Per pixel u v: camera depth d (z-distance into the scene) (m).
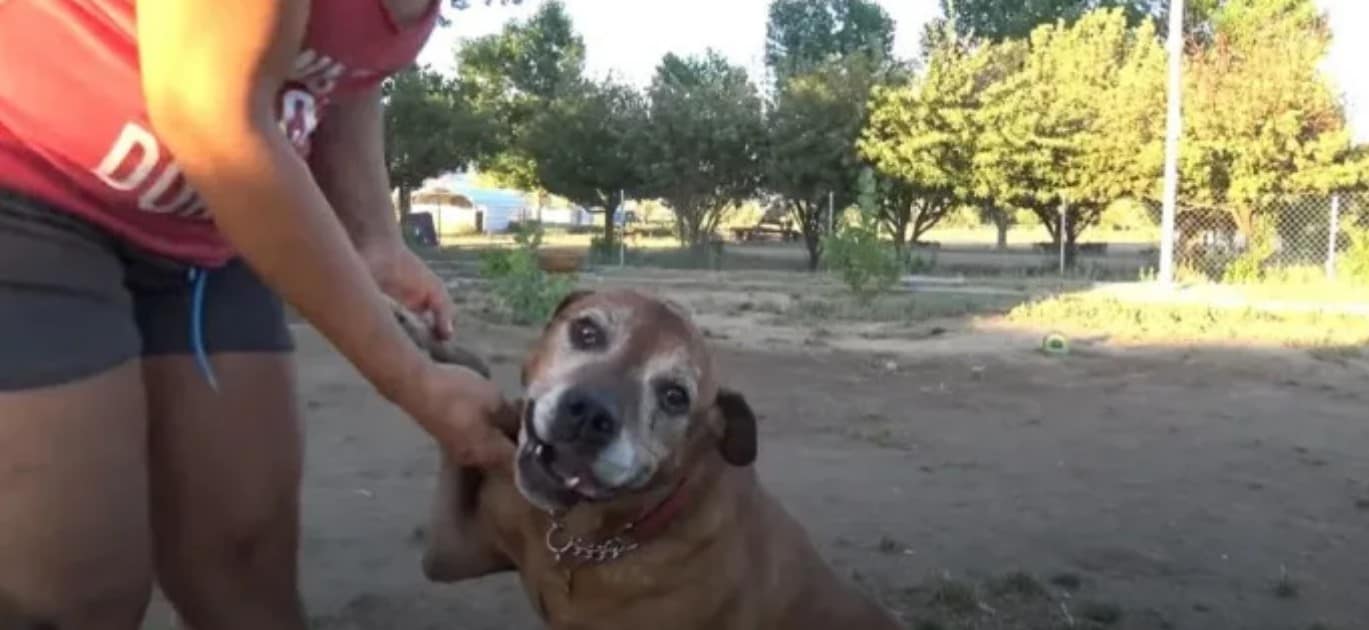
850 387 3.52
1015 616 1.74
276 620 0.92
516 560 1.06
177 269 0.81
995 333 4.98
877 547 2.01
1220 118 9.38
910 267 9.78
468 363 0.95
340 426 2.74
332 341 0.74
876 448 2.74
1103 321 5.38
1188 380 3.80
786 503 2.25
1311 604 1.84
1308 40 10.05
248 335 0.86
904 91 10.79
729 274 9.31
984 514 2.23
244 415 0.87
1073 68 10.47
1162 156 9.57
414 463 2.43
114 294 0.71
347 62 0.75
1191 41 11.75
